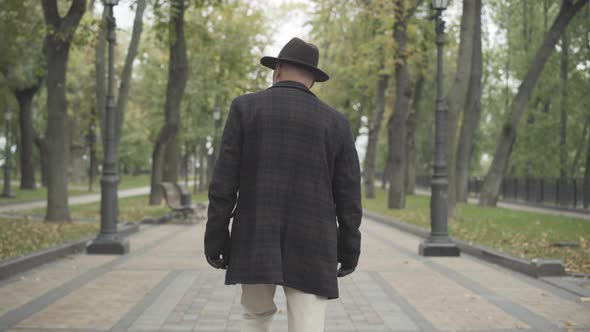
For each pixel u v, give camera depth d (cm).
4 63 2003
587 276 873
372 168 3519
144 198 3266
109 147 1166
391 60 2328
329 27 2814
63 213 1644
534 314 639
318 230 286
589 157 3262
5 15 1630
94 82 3788
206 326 580
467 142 2658
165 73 3653
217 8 2280
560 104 2983
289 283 281
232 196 288
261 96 293
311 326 286
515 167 3850
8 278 836
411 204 2820
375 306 679
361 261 1052
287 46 299
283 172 285
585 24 2644
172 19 2250
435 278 873
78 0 1556
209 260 297
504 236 1347
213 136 3947
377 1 2255
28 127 3691
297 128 287
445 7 1219
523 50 2983
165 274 887
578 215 2291
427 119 3881
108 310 645
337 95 3541
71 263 997
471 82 2536
